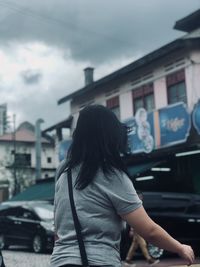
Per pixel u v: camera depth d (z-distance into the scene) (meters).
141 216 2.43
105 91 26.05
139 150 20.73
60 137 30.66
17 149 52.34
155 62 22.28
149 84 22.64
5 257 14.88
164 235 2.41
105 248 2.42
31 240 16.94
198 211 14.72
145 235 2.43
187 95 20.17
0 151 51.41
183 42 20.11
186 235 14.38
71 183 2.57
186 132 18.64
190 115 18.62
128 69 23.38
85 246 2.42
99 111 2.70
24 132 56.16
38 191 26.11
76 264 2.38
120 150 2.65
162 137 19.69
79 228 2.46
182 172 20.16
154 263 12.05
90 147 2.60
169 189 20.30
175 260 13.30
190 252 2.42
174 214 14.29
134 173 19.12
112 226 2.48
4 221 18.52
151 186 20.75
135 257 14.66
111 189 2.49
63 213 2.54
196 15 21.17
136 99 23.50
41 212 17.14
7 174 46.47
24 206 17.94
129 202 2.45
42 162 52.91
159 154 19.61
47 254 16.08
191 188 19.67
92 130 2.64
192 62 20.03
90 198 2.49
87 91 27.23
